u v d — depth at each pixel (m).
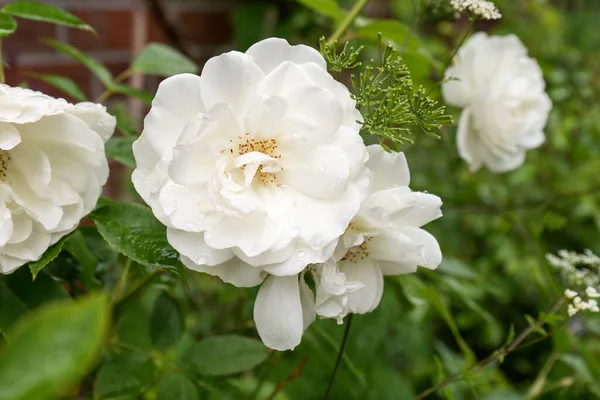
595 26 0.97
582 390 0.51
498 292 0.51
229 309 0.54
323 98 0.30
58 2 0.63
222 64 0.30
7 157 0.33
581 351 0.47
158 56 0.46
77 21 0.38
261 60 0.31
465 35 0.43
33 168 0.32
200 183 0.30
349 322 0.36
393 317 0.60
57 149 0.33
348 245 0.31
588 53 0.87
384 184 0.32
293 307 0.30
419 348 0.68
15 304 0.33
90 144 0.32
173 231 0.30
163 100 0.30
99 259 0.40
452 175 0.70
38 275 0.34
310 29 0.74
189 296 0.49
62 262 0.37
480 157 0.48
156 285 0.39
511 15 0.75
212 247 0.29
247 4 0.75
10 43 0.60
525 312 0.72
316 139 0.30
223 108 0.29
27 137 0.32
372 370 0.61
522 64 0.48
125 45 0.67
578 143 0.76
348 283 0.31
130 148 0.40
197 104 0.30
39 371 0.16
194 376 0.41
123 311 0.40
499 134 0.47
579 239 0.77
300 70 0.30
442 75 0.43
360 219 0.31
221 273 0.30
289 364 0.55
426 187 0.67
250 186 0.31
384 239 0.32
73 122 0.32
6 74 0.60
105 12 0.65
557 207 0.75
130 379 0.39
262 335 0.30
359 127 0.31
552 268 0.47
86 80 0.65
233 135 0.30
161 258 0.32
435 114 0.32
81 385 0.41
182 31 0.68
